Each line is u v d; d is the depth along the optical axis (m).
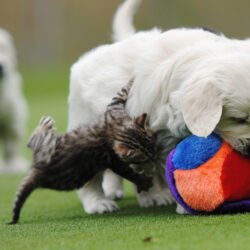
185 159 9.66
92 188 11.32
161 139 10.20
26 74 54.31
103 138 10.02
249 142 9.42
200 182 9.52
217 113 9.08
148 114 10.18
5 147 22.03
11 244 8.54
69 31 64.31
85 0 64.56
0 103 21.89
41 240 8.62
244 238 7.75
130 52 10.76
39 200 13.22
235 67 9.33
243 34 59.16
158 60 10.25
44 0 64.38
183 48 10.21
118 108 10.27
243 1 59.59
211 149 9.60
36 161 10.20
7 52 23.17
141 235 8.38
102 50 11.24
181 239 7.93
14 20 64.94
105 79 10.75
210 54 9.76
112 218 10.18
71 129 11.31
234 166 9.51
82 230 9.12
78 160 10.05
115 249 7.72
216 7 60.06
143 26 60.16
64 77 52.12
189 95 9.22
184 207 9.77
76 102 11.34
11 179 18.47
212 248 7.39
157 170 10.73
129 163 10.02
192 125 9.04
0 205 12.95
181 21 60.12
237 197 9.48
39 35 63.91
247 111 9.30
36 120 31.67
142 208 11.34
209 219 9.14
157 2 60.22
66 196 13.62
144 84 10.23
